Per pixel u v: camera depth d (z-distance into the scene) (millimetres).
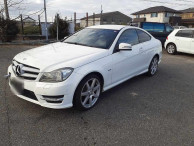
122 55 3875
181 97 4059
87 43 3928
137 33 4711
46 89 2709
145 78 5297
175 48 9648
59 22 14188
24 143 2371
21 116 2951
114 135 2629
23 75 2924
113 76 3740
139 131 2748
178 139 2615
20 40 12609
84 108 3186
